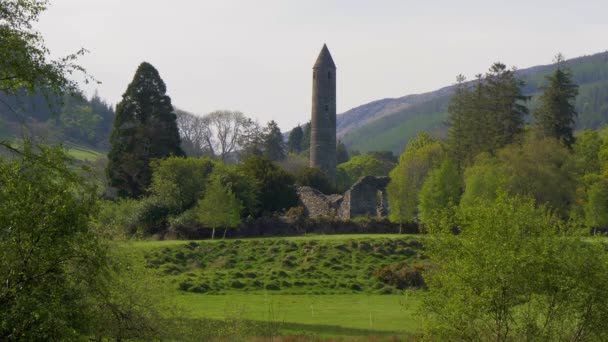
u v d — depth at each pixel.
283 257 55.22
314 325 33.66
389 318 36.28
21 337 14.16
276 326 31.94
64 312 15.05
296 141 169.75
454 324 21.94
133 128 80.06
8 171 15.05
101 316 20.69
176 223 65.06
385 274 49.62
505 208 22.81
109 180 78.88
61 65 16.17
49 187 15.37
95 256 16.02
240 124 135.62
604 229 69.94
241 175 74.38
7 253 14.62
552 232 22.70
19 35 15.73
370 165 133.75
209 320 29.59
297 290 47.41
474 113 101.06
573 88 93.81
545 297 21.94
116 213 60.03
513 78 99.31
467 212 23.33
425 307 22.61
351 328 32.78
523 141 88.88
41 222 15.01
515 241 22.39
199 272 50.91
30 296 14.41
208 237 65.12
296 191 82.94
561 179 73.88
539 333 21.55
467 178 74.75
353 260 54.28
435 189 67.88
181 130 134.62
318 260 54.09
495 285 21.55
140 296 23.75
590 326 21.80
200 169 72.75
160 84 82.62
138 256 25.75
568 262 22.11
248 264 53.97
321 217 69.38
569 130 93.12
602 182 70.75
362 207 77.12
